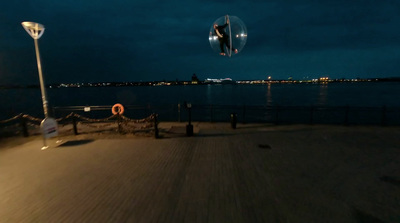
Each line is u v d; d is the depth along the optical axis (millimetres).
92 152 7145
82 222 3510
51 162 6254
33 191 4566
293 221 3469
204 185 4723
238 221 3477
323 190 4473
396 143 7852
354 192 4387
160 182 4895
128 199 4188
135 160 6336
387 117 29750
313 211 3738
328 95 79500
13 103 59344
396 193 4344
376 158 6332
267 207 3861
